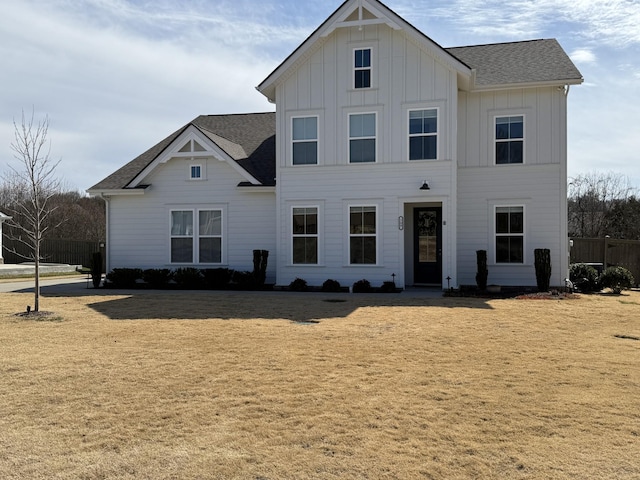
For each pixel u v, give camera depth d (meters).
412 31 15.59
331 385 5.99
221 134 21.66
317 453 4.19
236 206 18.20
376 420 4.88
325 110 16.59
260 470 3.91
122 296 15.16
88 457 4.13
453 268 15.67
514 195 16.45
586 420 4.88
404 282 16.70
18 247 34.97
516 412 5.09
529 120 16.34
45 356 7.43
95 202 48.53
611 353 7.61
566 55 17.45
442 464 3.98
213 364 6.96
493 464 3.98
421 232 17.59
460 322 10.26
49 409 5.23
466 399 5.48
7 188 43.00
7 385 6.04
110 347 8.02
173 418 4.97
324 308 12.28
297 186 16.80
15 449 4.29
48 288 18.50
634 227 30.08
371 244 16.31
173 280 18.72
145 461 4.06
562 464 3.98
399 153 16.05
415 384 6.02
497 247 16.62
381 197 16.20
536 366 6.84
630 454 4.15
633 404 5.33
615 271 15.78
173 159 18.61
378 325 9.93
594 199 35.00
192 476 3.82
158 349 7.88
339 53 16.47
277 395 5.64
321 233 16.62
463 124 16.83
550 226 16.20
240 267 18.19
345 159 16.45
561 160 16.12
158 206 18.77
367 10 16.12
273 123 22.39
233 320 10.59
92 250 32.16
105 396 5.63
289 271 16.84
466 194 16.80
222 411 5.15
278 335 8.95
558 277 16.11
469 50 19.70
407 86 16.00
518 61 17.73
